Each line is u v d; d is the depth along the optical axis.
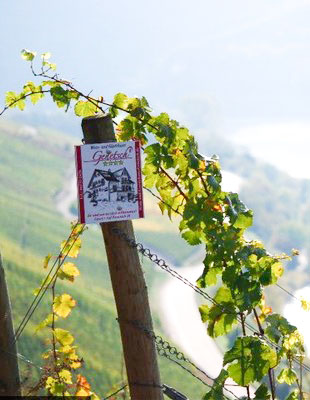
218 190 5.23
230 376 5.11
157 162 5.23
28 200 141.00
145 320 4.82
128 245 4.77
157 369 4.85
